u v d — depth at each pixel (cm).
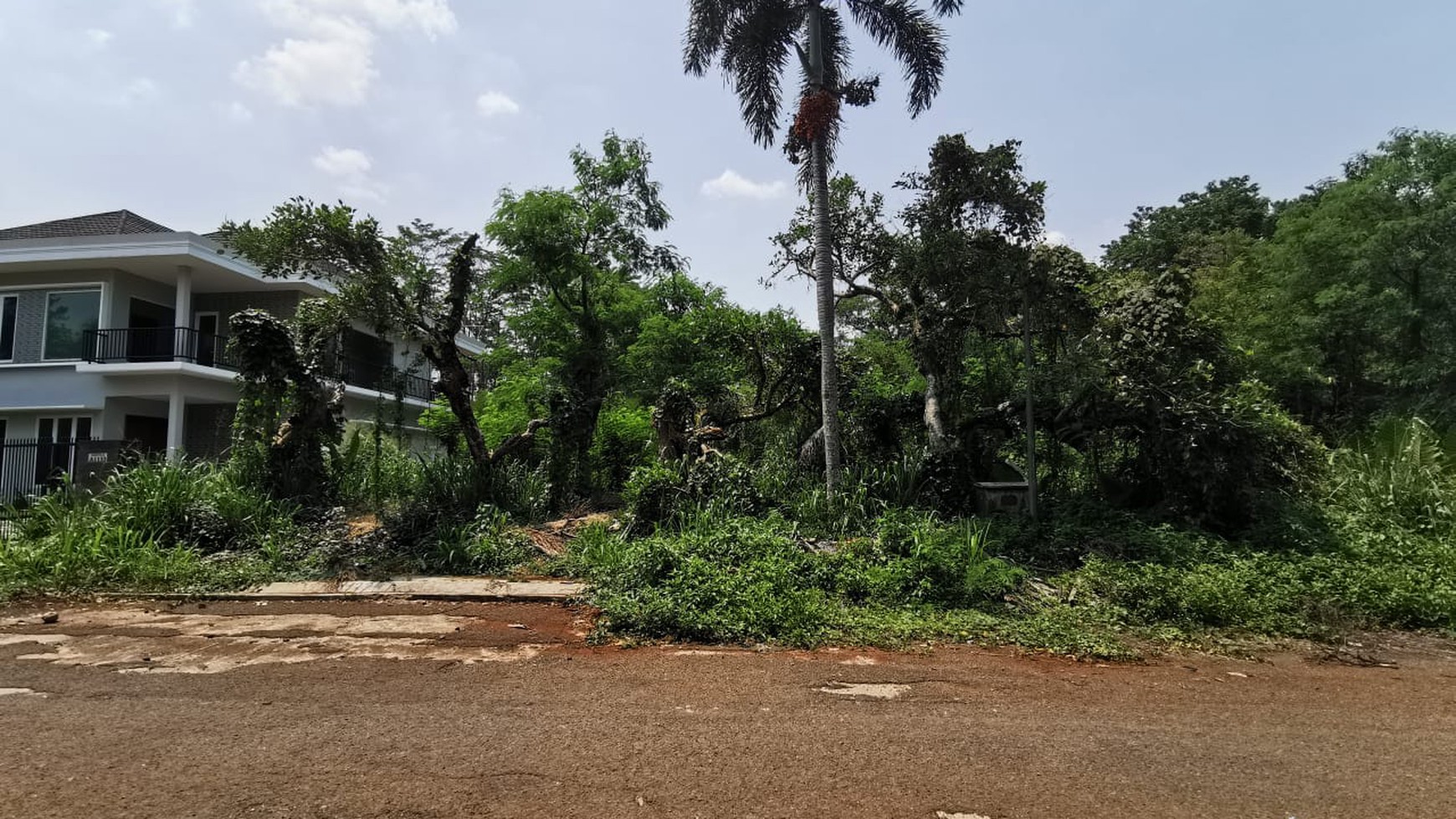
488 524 1002
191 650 592
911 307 1299
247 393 1094
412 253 1178
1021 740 415
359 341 2228
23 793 327
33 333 1797
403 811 316
